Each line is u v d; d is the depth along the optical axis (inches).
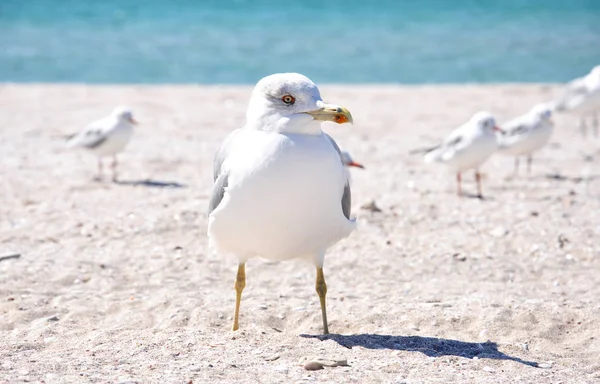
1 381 292.5
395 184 682.2
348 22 2235.5
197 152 805.9
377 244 519.2
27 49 1722.4
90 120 958.4
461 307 402.0
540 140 717.3
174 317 389.4
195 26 2139.5
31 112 1001.5
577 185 687.1
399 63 1574.8
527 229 545.0
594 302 412.5
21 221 552.4
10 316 393.1
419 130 927.0
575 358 343.3
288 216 321.1
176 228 540.1
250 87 1263.5
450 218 573.9
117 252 497.7
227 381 298.5
